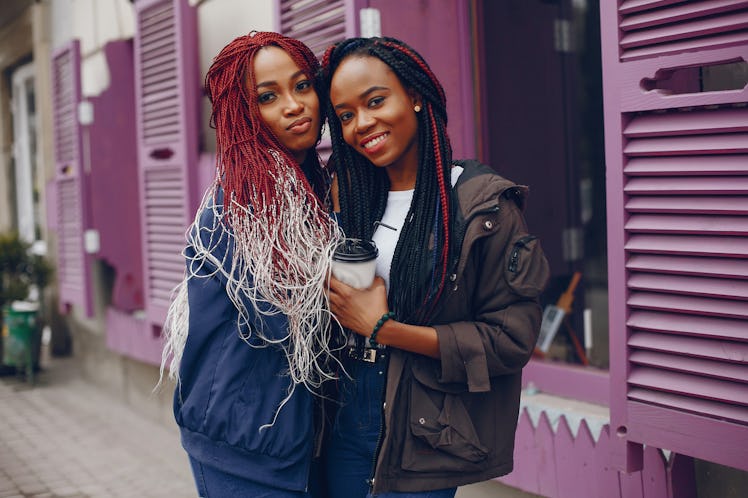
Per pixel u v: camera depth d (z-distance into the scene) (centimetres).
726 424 202
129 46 578
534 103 360
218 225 187
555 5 356
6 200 962
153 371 561
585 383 327
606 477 276
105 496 429
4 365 729
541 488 300
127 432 538
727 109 202
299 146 194
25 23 802
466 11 346
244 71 191
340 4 327
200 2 477
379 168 197
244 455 186
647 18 214
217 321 184
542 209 364
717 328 204
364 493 196
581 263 355
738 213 200
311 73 195
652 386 216
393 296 186
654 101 212
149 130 494
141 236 584
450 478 182
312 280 178
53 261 781
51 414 594
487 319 180
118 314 586
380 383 189
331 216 197
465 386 182
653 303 216
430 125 186
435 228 181
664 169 212
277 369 185
